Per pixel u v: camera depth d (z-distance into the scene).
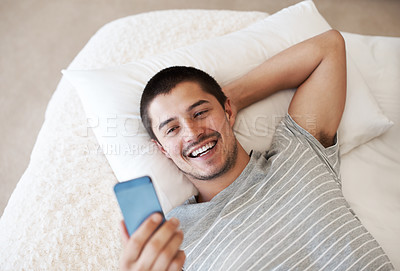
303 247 0.94
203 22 1.55
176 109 1.04
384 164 1.23
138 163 1.13
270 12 2.26
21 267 1.02
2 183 1.80
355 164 1.23
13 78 2.15
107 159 1.21
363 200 1.16
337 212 0.96
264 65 1.23
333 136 1.16
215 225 0.99
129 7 2.39
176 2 2.37
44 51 2.25
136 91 1.21
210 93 1.07
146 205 0.70
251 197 1.01
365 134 1.23
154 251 0.63
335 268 0.92
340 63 1.18
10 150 1.90
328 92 1.15
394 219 1.11
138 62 1.27
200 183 1.09
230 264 0.93
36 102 2.05
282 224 0.96
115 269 1.03
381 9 2.22
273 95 1.27
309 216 0.96
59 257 1.04
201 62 1.27
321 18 1.40
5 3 2.47
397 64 1.36
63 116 1.34
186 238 1.01
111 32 1.53
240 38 1.33
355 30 2.15
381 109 1.30
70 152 1.25
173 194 1.12
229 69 1.27
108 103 1.18
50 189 1.17
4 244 1.08
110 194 1.16
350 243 0.93
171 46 1.47
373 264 0.91
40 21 2.39
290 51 1.21
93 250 1.05
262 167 1.07
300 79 1.21
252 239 0.95
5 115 2.02
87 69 1.32
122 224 0.70
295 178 1.02
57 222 1.10
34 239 1.07
